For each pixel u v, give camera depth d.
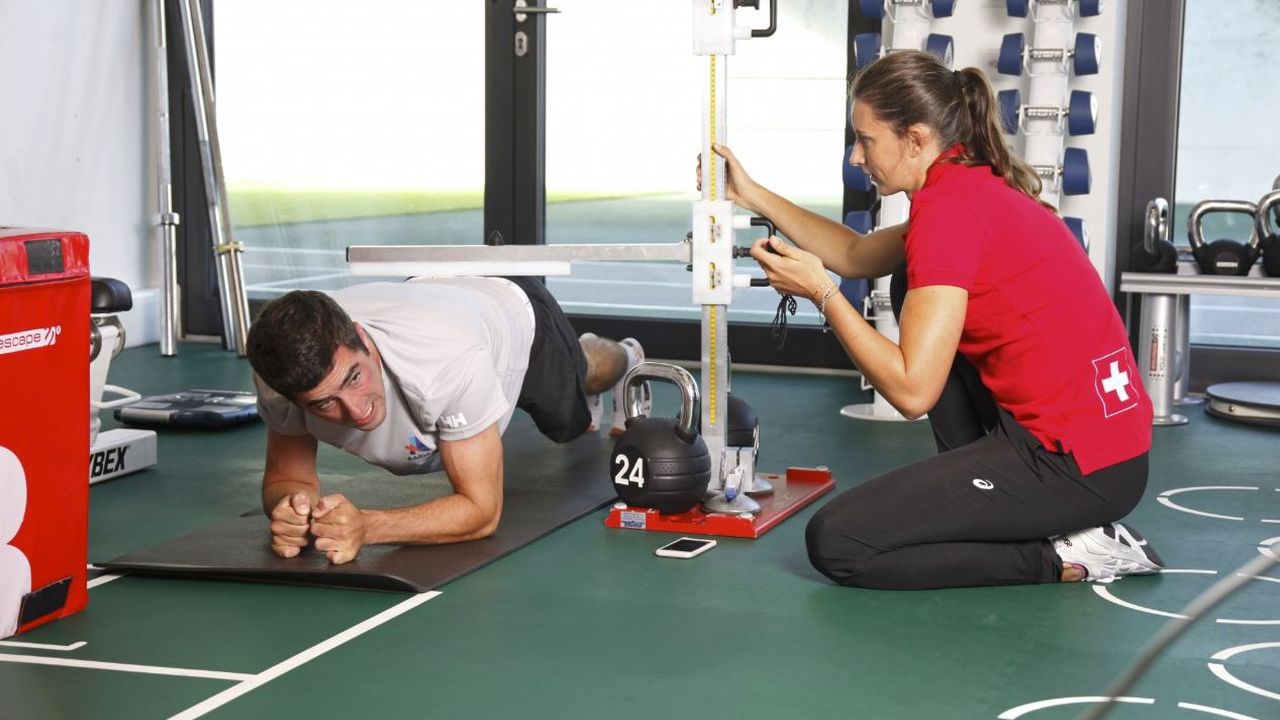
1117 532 2.92
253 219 6.41
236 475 3.91
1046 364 2.79
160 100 6.21
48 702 2.22
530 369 3.40
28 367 2.49
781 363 5.78
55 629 2.58
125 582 2.88
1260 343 5.46
